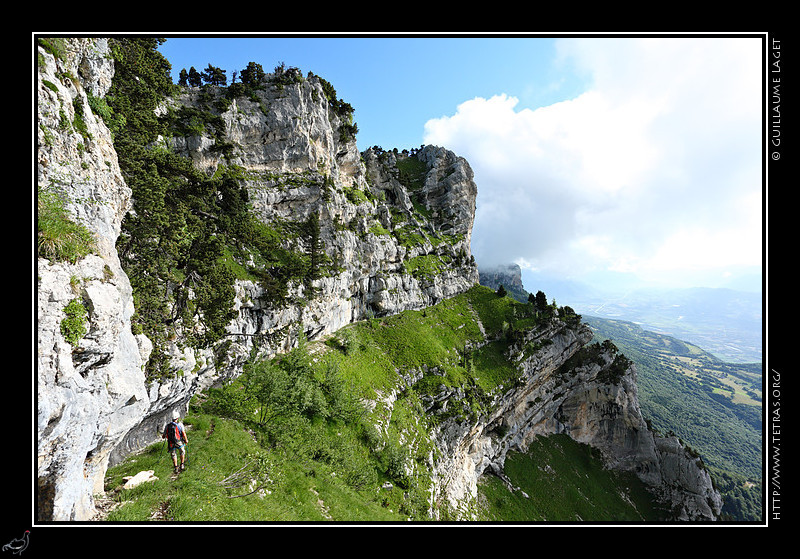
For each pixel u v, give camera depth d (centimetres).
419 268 11131
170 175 3819
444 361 8469
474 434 8019
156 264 2894
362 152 12794
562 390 11419
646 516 10081
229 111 6862
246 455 2442
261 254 5991
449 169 15100
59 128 1564
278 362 5147
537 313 11575
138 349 1841
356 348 6962
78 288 1295
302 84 8100
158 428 2441
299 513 2077
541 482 9319
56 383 1091
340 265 7588
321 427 4331
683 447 11250
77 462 1214
